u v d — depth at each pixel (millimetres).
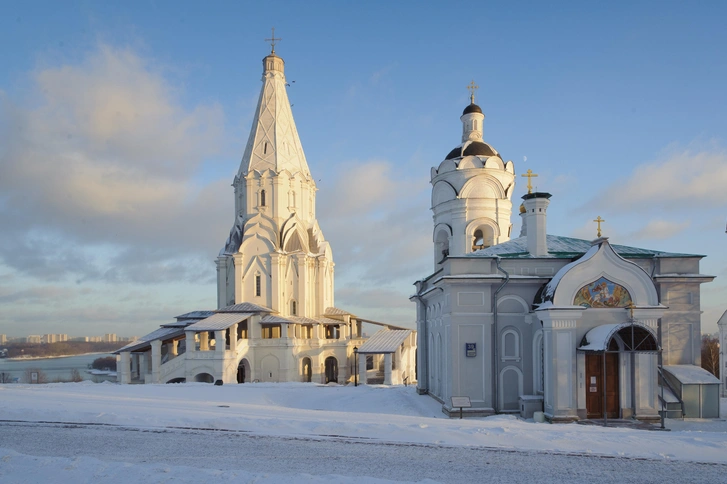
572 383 24812
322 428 20203
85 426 21000
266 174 73938
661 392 24438
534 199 29297
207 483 12883
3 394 31359
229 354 59750
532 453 16734
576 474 14477
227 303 74562
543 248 29141
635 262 28578
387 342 59562
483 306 27875
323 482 12805
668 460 15977
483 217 42969
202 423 21359
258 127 76250
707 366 71688
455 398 26734
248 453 16734
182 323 70312
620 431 20578
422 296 35844
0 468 14148
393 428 19812
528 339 27891
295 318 70688
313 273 75750
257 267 72000
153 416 22625
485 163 43375
